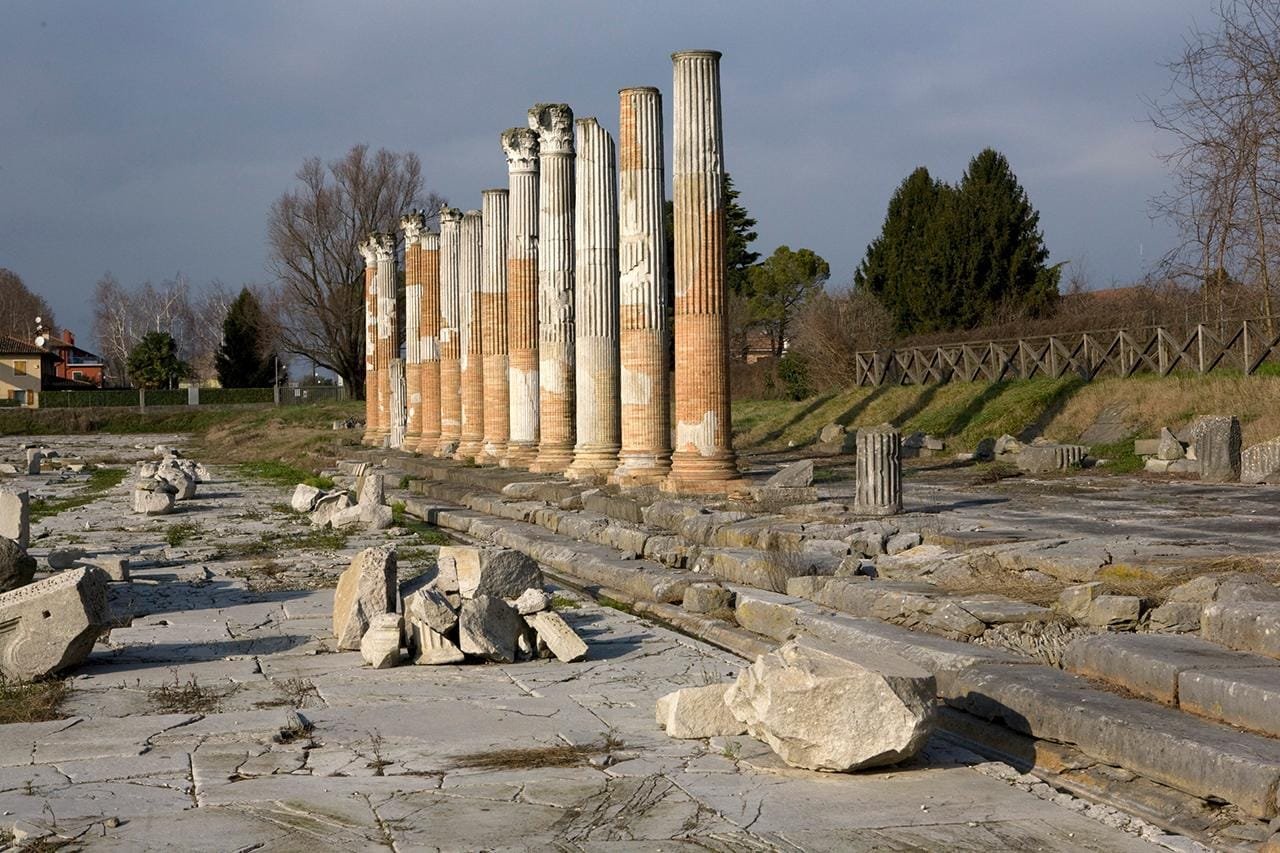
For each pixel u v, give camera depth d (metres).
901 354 47.09
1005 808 7.83
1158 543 15.35
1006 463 32.16
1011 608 11.66
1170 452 28.70
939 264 55.84
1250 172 28.58
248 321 98.62
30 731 9.66
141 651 13.12
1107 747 8.45
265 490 37.47
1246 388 31.03
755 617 13.98
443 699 10.76
